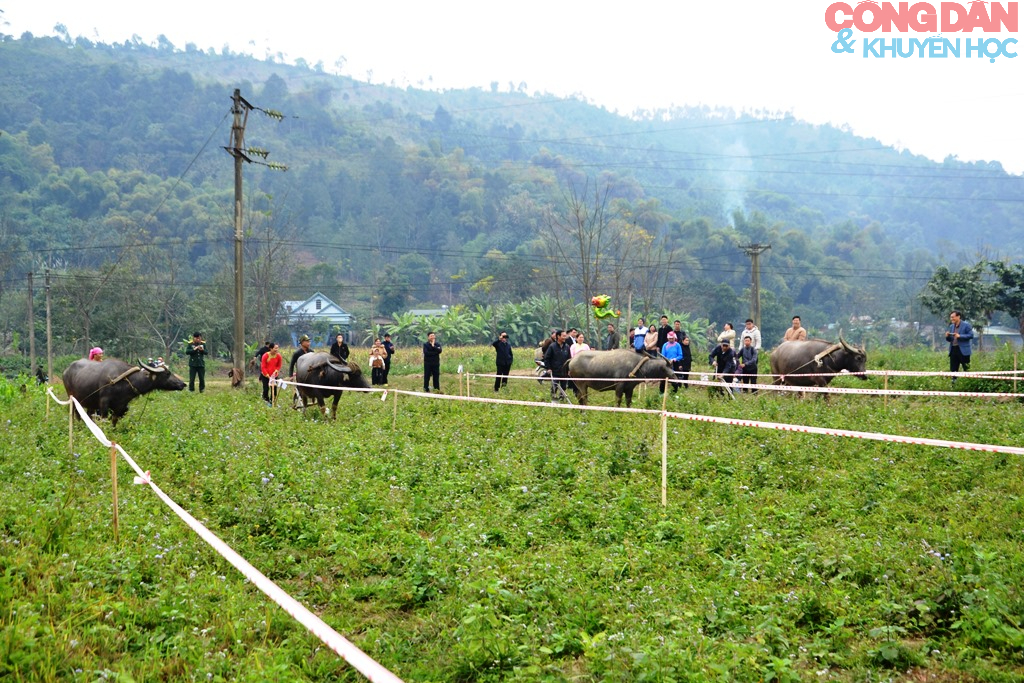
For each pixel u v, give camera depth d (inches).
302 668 237.0
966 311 1617.9
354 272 5054.1
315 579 307.9
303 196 6033.5
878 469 420.2
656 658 221.6
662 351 906.7
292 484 418.6
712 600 264.7
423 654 247.0
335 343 743.1
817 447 479.5
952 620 250.8
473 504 392.5
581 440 528.4
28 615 252.1
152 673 229.1
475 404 775.1
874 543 306.0
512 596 273.3
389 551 327.6
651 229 4736.7
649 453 479.8
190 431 607.5
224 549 220.2
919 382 855.1
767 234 4815.5
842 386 871.7
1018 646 227.9
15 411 749.3
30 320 2126.0
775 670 219.9
